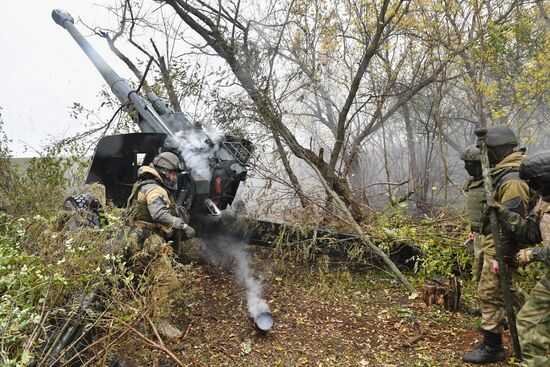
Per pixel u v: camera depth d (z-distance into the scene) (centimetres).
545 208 321
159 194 421
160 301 350
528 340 321
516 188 356
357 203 677
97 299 345
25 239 379
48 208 508
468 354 387
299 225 561
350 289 539
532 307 322
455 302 480
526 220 340
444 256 534
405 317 468
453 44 870
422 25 833
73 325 316
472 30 878
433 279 518
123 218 420
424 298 495
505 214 346
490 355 379
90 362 316
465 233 538
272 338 427
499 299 375
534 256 312
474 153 390
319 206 598
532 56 915
